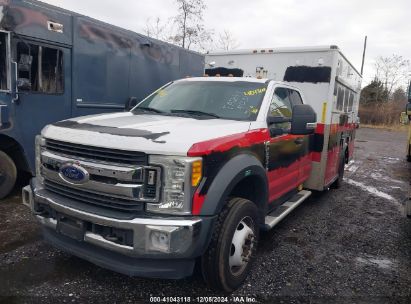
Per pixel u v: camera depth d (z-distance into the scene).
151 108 4.89
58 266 4.04
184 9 19.50
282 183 5.06
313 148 6.55
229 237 3.48
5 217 5.46
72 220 3.38
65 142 3.43
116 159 3.14
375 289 3.92
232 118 4.38
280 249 4.86
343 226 5.98
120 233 3.13
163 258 3.08
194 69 11.77
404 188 9.30
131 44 8.97
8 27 6.12
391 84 49.53
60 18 7.10
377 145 21.38
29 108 6.62
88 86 7.86
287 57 6.88
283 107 5.04
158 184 3.07
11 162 6.39
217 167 3.36
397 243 5.33
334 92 6.62
